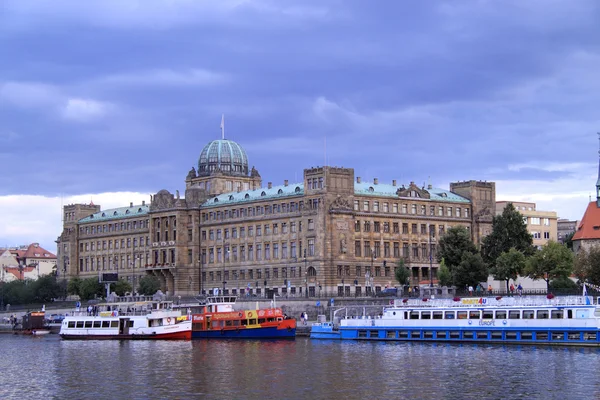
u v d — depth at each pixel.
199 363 131.12
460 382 108.00
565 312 140.62
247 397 101.38
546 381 107.19
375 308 183.38
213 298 196.88
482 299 149.75
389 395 101.00
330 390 104.56
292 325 169.38
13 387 112.12
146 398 102.06
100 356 146.00
